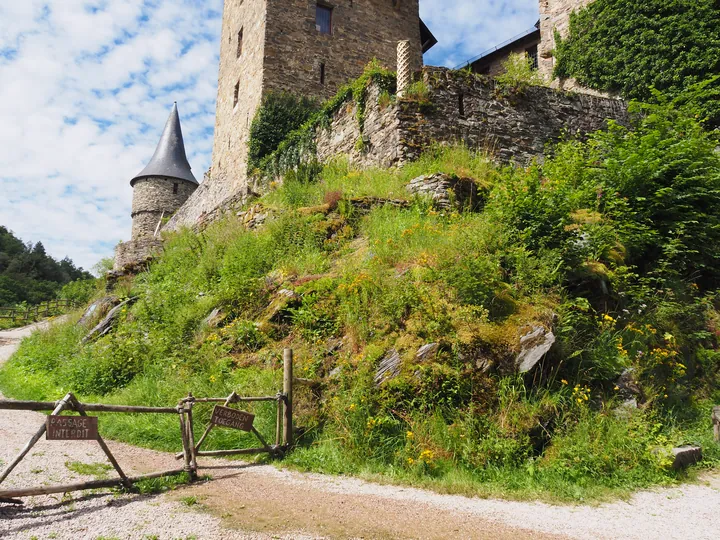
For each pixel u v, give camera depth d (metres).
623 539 3.78
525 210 7.84
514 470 5.14
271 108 19.70
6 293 54.00
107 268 28.44
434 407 5.68
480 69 25.88
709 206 9.49
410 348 6.15
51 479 4.43
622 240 8.63
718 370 7.96
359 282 7.48
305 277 8.58
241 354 7.62
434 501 4.46
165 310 10.00
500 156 13.04
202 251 12.91
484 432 5.45
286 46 20.38
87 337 11.55
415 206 10.15
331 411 5.96
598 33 17.12
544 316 6.40
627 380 6.47
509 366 5.95
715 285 9.33
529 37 23.11
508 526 3.95
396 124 12.45
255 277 9.41
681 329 8.08
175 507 3.94
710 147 9.65
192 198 26.22
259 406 6.22
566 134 13.98
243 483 4.73
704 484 5.24
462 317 6.32
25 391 8.93
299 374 6.53
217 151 24.22
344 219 10.52
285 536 3.47
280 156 17.81
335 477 5.05
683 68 15.08
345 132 14.79
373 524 3.81
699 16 15.18
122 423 6.77
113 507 3.88
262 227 12.00
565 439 5.47
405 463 5.21
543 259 7.25
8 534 3.27
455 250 7.50
